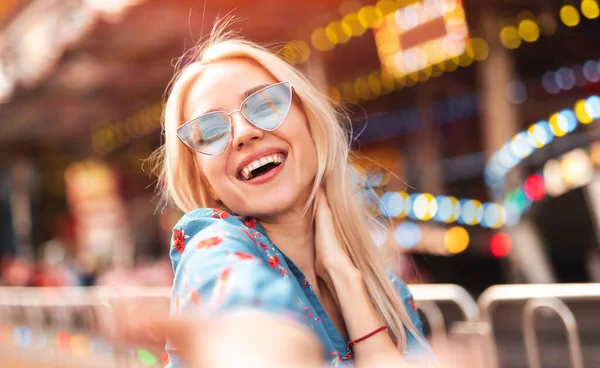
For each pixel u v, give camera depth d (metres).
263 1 6.08
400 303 1.41
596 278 5.74
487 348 3.07
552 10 7.52
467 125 11.28
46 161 13.68
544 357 4.24
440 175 11.29
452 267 6.88
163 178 1.69
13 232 13.42
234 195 1.29
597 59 9.59
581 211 5.77
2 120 10.69
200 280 0.87
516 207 6.16
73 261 8.40
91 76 8.23
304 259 1.37
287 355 0.63
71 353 4.06
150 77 8.59
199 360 0.64
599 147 5.86
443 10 6.69
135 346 0.69
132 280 6.32
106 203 11.22
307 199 1.38
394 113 11.95
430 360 1.36
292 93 1.36
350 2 6.49
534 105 10.52
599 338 4.39
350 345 1.27
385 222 1.72
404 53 7.14
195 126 1.30
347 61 9.19
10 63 8.45
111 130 11.98
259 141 1.29
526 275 6.10
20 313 5.16
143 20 6.04
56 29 7.12
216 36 1.61
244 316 0.69
